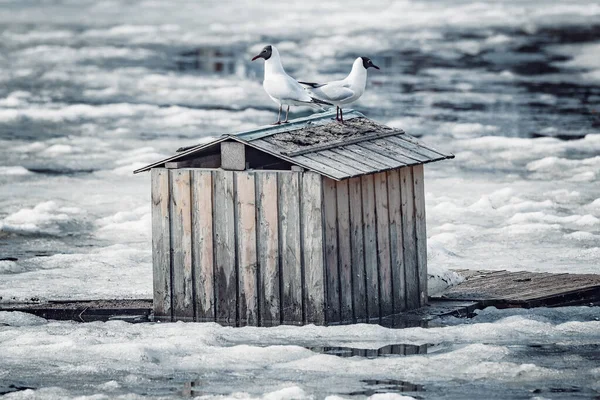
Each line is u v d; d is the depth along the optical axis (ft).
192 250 57.11
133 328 56.29
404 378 47.96
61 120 143.13
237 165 55.52
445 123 136.26
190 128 136.46
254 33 249.75
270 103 157.07
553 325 56.13
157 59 208.23
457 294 62.64
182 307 57.72
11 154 119.96
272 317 55.83
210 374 48.85
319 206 53.93
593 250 76.33
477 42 220.23
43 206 94.38
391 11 290.76
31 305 61.82
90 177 107.96
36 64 201.16
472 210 91.04
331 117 61.72
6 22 285.02
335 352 51.78
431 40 225.35
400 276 59.21
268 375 48.60
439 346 52.70
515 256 75.10
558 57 198.39
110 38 244.42
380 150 58.18
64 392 46.85
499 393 46.01
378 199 57.67
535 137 126.62
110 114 147.74
